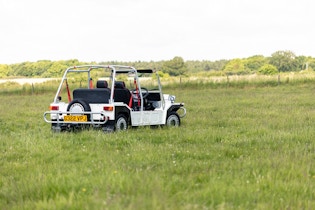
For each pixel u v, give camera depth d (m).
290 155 17.05
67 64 174.50
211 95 62.03
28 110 42.88
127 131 24.53
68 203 10.87
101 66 25.92
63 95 75.25
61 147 20.34
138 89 27.97
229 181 13.41
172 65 176.12
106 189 11.95
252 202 11.65
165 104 28.38
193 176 14.24
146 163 16.61
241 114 35.28
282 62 195.50
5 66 187.75
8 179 14.77
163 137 23.06
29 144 21.03
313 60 198.38
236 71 182.75
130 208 9.85
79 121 24.69
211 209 10.87
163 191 11.95
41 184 12.99
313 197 12.38
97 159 17.42
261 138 22.31
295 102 46.50
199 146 20.44
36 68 182.12
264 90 72.81
